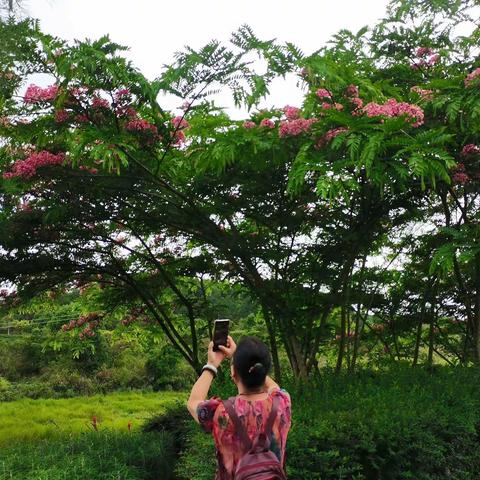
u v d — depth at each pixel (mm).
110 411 19312
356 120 5836
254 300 8109
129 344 27781
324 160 6133
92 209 7723
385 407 5387
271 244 7977
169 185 7344
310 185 7203
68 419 17156
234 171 7137
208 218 7574
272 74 6352
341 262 8125
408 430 4941
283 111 7004
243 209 7688
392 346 11977
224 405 2367
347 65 7516
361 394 6293
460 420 5410
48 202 7746
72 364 27438
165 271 10102
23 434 12266
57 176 6965
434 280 10359
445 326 11570
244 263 7922
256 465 2244
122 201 7742
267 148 6410
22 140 6984
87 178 6996
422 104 6871
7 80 6285
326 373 7809
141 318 12234
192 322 9961
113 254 9977
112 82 6133
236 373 2471
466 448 5441
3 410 18953
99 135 6145
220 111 8016
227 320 2629
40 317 29000
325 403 5711
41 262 8492
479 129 6859
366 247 8727
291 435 4594
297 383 6906
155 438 7816
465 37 8141
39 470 5977
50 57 5938
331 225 8023
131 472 6371
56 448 7340
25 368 28656
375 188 7215
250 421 2338
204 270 9664
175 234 9555
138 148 6676
